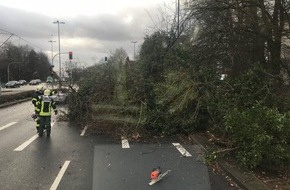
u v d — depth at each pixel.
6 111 23.67
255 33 14.37
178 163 5.32
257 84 12.29
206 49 15.58
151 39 18.66
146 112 13.97
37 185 7.27
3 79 123.12
